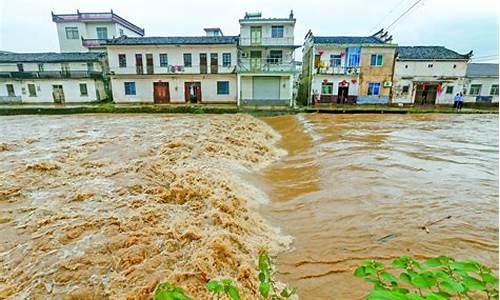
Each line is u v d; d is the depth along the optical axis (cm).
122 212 638
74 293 412
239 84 2831
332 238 590
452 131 1745
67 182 830
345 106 2759
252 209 735
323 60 2909
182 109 2548
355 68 2900
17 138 1443
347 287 454
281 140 1714
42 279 438
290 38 2942
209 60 2905
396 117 2383
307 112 2533
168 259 480
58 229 564
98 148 1229
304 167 1069
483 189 788
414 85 2942
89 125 1927
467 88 3169
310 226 647
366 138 1491
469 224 609
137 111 2548
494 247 532
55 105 2836
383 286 172
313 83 2955
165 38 3080
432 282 159
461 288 151
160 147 1238
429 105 2906
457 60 2888
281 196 830
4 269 461
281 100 2862
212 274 453
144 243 518
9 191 750
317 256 538
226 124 1939
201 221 605
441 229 593
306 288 460
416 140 1451
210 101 3000
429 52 3062
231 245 523
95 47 3569
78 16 3550
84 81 3073
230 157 1138
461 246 538
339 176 912
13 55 3275
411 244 550
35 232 559
